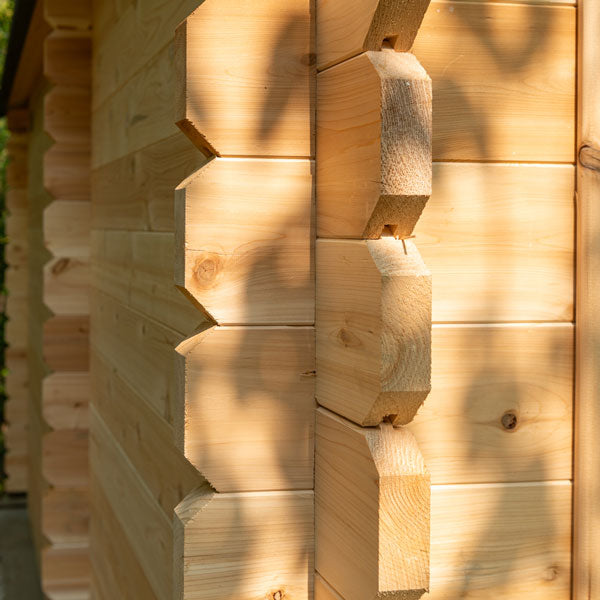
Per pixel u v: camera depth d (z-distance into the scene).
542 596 1.56
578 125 1.55
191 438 1.52
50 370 4.13
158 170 2.13
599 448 1.55
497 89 1.54
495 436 1.54
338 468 1.46
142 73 2.34
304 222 1.54
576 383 1.56
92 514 3.35
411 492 1.33
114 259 2.82
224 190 1.51
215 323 1.54
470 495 1.54
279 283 1.54
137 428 2.41
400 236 1.39
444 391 1.53
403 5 1.33
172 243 1.96
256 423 1.54
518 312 1.55
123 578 2.63
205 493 1.56
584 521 1.55
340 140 1.45
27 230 6.91
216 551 1.53
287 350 1.54
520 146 1.54
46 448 4.09
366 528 1.36
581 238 1.55
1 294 7.55
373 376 1.33
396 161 1.31
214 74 1.50
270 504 1.54
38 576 5.62
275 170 1.53
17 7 4.02
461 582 1.54
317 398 1.55
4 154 8.59
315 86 1.54
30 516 6.57
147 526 2.26
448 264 1.53
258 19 1.52
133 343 2.47
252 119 1.52
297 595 1.55
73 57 3.78
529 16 1.54
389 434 1.37
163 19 2.08
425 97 1.32
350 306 1.41
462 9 1.52
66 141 3.84
